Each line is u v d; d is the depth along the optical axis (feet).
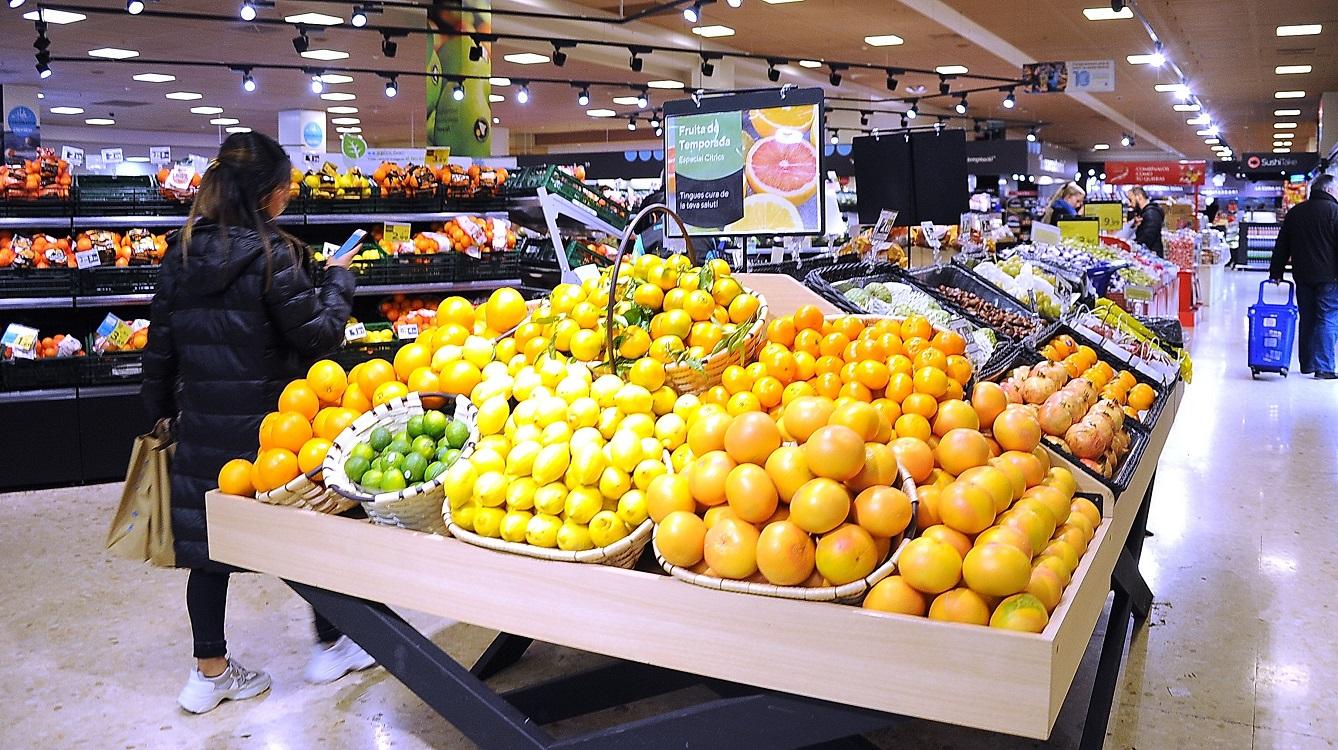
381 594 7.59
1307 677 10.85
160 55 51.44
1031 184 85.71
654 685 9.79
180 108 71.92
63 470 19.11
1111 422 9.70
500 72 57.82
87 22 42.70
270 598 13.15
